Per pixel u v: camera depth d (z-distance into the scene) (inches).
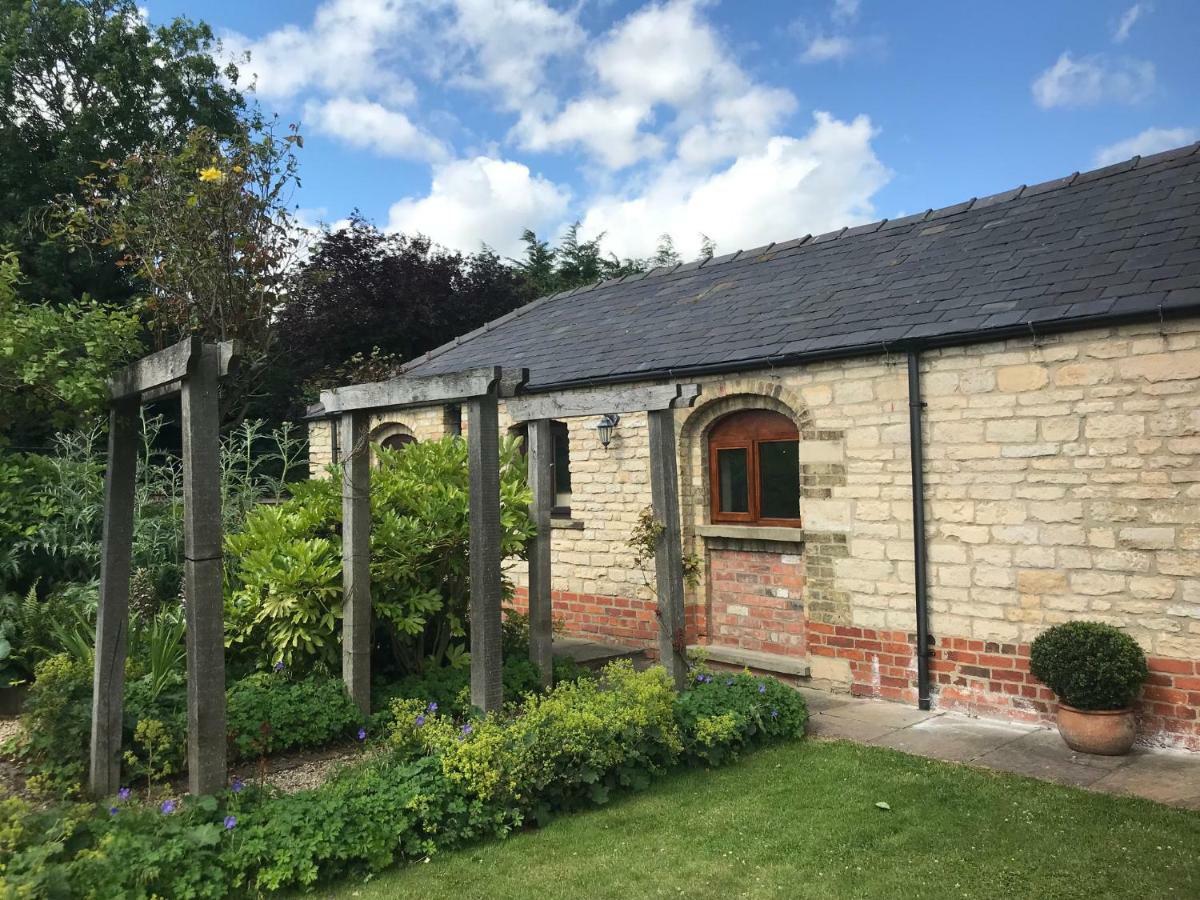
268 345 370.3
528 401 300.7
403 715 221.8
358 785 191.5
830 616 332.8
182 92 871.1
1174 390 251.0
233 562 316.2
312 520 291.7
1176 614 251.0
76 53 838.5
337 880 171.3
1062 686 251.8
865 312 338.0
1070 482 271.0
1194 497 247.8
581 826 198.7
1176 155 342.3
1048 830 190.4
